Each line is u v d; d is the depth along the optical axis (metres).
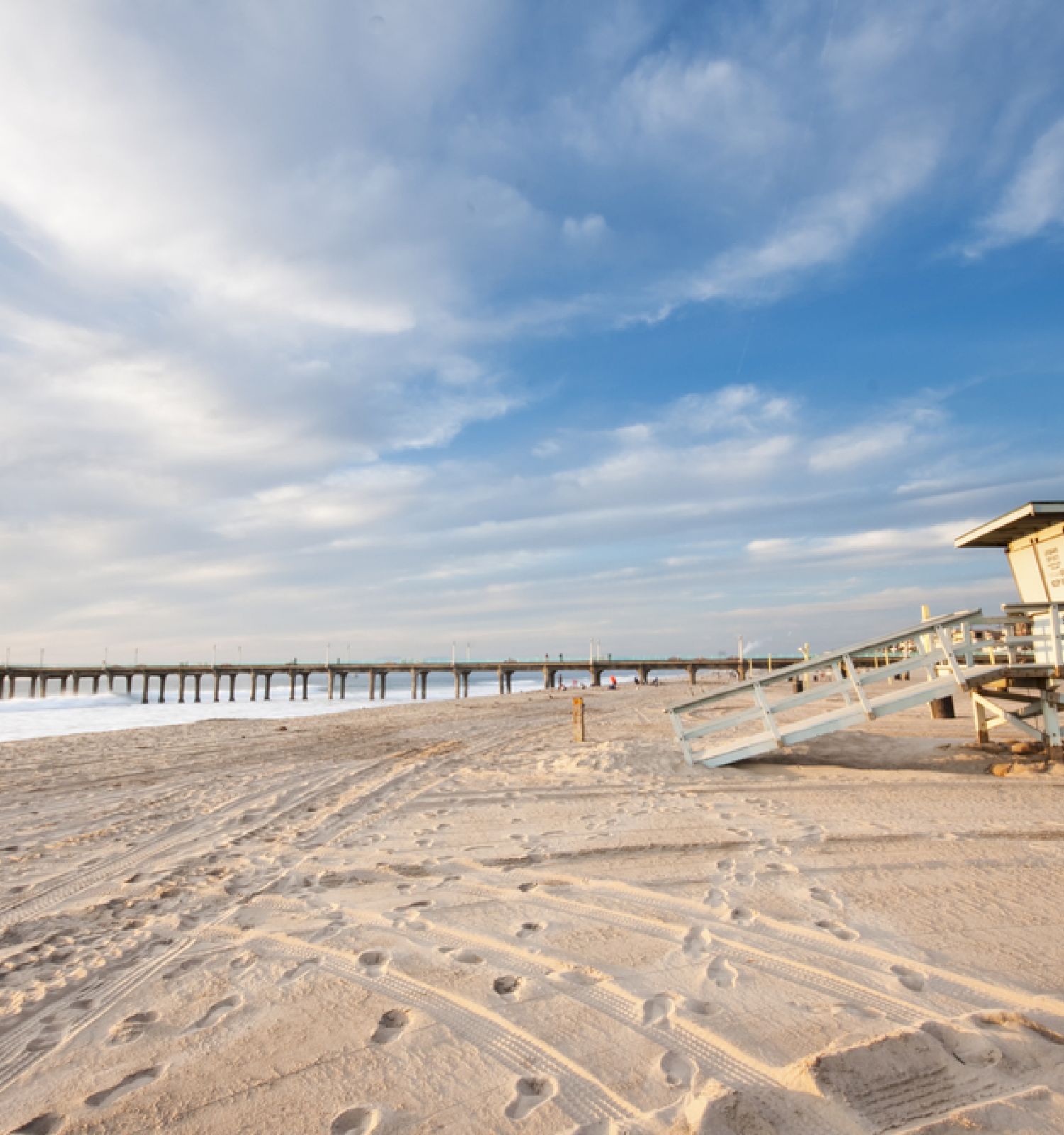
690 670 79.69
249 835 7.91
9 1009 3.82
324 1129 2.69
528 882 5.82
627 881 5.75
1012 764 10.62
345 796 10.18
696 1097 2.74
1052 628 10.55
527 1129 2.63
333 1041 3.34
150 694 116.69
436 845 7.17
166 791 10.85
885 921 4.68
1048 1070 2.85
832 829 7.16
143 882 6.18
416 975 4.05
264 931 4.89
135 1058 3.27
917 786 9.31
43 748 17.20
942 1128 2.50
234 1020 3.60
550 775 11.19
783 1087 2.74
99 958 4.50
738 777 10.43
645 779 10.51
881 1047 2.90
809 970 3.94
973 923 4.59
